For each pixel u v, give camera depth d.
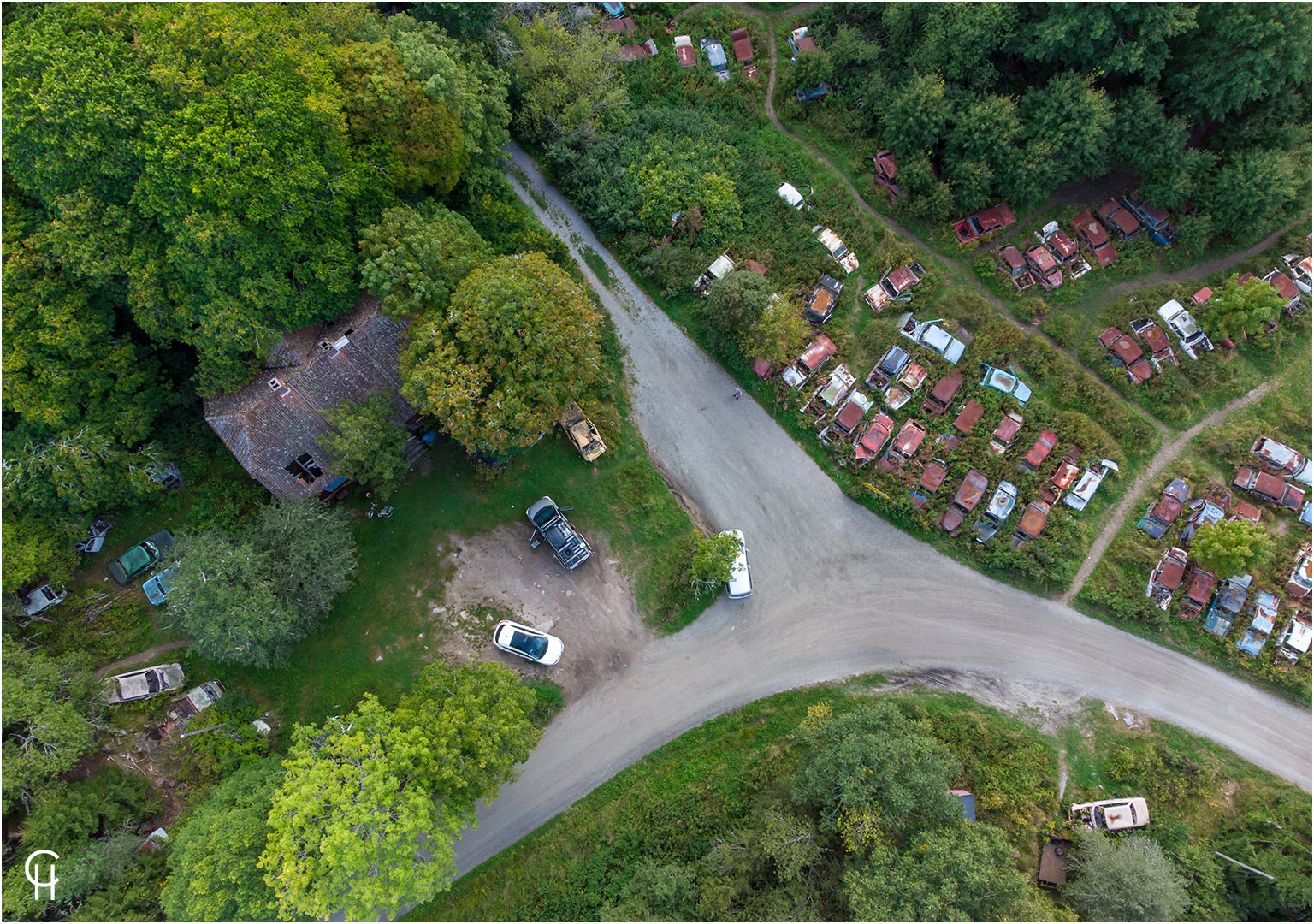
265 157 31.45
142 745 38.69
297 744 35.03
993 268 46.28
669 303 46.72
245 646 35.34
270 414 36.59
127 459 38.34
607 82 47.72
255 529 38.34
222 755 38.31
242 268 33.66
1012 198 45.91
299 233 34.81
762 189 47.97
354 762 30.83
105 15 30.98
